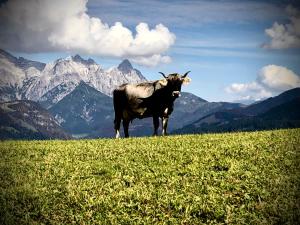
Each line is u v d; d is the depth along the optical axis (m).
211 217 13.15
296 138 24.16
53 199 15.08
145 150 22.39
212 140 24.55
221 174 16.94
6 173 18.73
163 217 13.28
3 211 13.73
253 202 13.95
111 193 15.51
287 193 14.44
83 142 27.39
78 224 13.18
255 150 20.94
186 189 15.41
